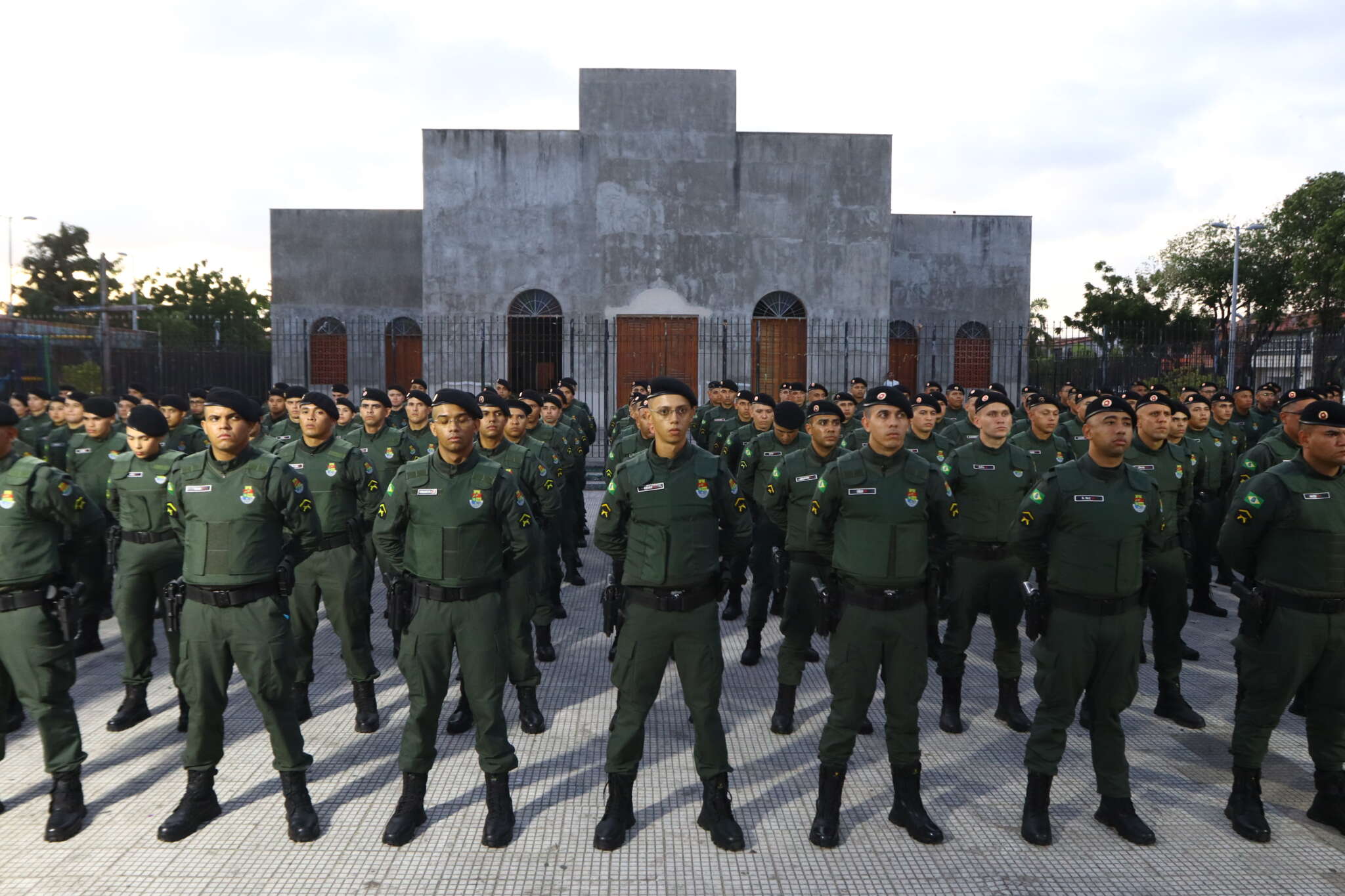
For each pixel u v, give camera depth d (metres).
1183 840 4.21
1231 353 18.36
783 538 6.77
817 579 5.50
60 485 4.33
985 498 5.49
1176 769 5.00
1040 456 6.84
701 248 20.94
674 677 6.52
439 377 20.81
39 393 11.13
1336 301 31.33
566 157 20.78
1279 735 5.51
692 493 4.22
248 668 4.14
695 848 4.12
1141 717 5.76
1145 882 3.85
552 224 20.88
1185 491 5.73
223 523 4.15
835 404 5.61
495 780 4.20
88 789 4.68
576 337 20.91
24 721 5.61
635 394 9.12
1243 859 4.05
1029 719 5.58
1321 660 4.21
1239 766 4.37
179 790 4.68
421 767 4.22
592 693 6.16
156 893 3.71
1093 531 4.16
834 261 21.09
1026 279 25.11
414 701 4.21
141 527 5.45
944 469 5.65
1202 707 5.93
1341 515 4.13
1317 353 16.56
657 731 5.51
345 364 24.03
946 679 5.59
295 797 4.23
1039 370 21.16
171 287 62.31
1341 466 4.24
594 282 20.92
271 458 4.28
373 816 4.39
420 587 4.25
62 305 56.00
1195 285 37.75
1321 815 4.36
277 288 23.89
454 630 4.19
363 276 23.97
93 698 6.02
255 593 4.18
